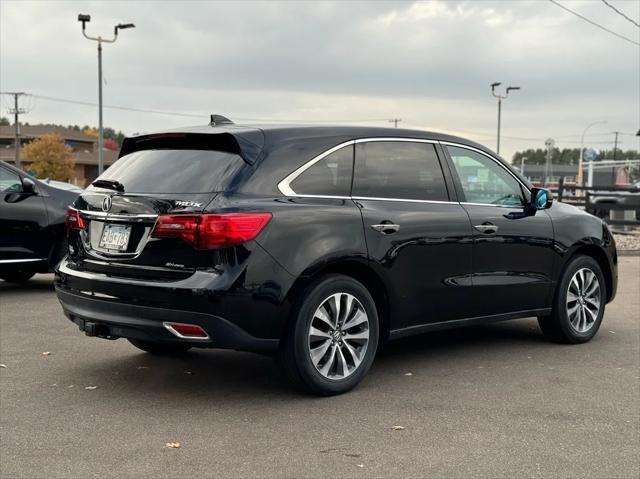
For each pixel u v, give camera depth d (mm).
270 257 4547
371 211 5082
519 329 7328
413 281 5312
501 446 4031
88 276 4840
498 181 6105
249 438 4121
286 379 5371
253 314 4512
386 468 3705
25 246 8797
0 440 4066
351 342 5055
